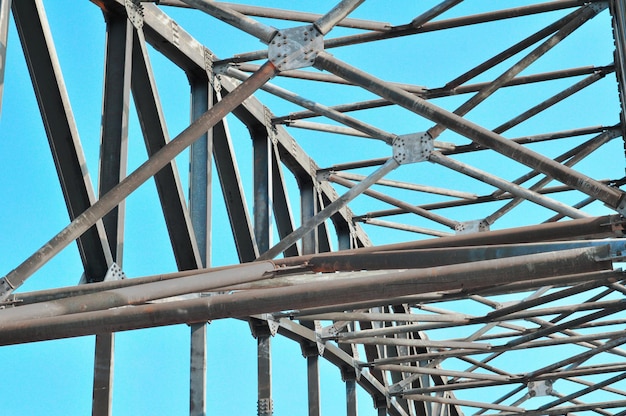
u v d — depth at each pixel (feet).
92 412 51.01
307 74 63.10
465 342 79.25
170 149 39.19
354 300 35.45
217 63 63.52
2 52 43.96
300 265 41.09
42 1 49.44
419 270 34.94
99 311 35.96
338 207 57.41
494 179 54.54
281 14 54.19
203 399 58.75
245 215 66.23
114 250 53.01
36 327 35.65
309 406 74.33
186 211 59.21
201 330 59.88
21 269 39.01
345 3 40.65
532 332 77.10
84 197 51.26
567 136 67.46
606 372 85.71
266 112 70.49
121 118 53.52
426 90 63.05
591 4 54.29
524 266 34.09
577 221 41.57
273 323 67.72
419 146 56.80
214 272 39.88
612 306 71.10
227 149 65.51
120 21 54.85
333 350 77.87
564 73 63.05
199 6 41.32
